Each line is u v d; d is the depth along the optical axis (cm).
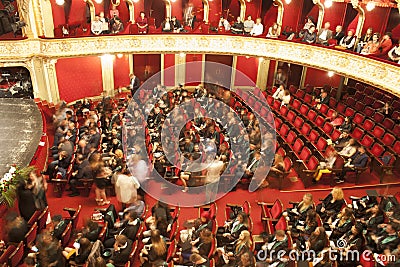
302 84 2230
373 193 1002
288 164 1220
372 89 1938
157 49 1878
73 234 937
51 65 1773
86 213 1074
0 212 888
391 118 1556
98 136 1308
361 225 875
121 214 1004
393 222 859
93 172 1091
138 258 898
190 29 1895
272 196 1176
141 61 2223
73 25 1828
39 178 966
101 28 1781
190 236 869
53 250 758
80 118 1752
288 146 1382
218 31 1884
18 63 1673
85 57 1981
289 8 1917
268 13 2045
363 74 1383
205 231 816
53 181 1101
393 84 1247
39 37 1656
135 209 984
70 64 1930
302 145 1336
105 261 770
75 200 1133
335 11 1773
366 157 1189
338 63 1495
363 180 1249
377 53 1355
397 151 1263
